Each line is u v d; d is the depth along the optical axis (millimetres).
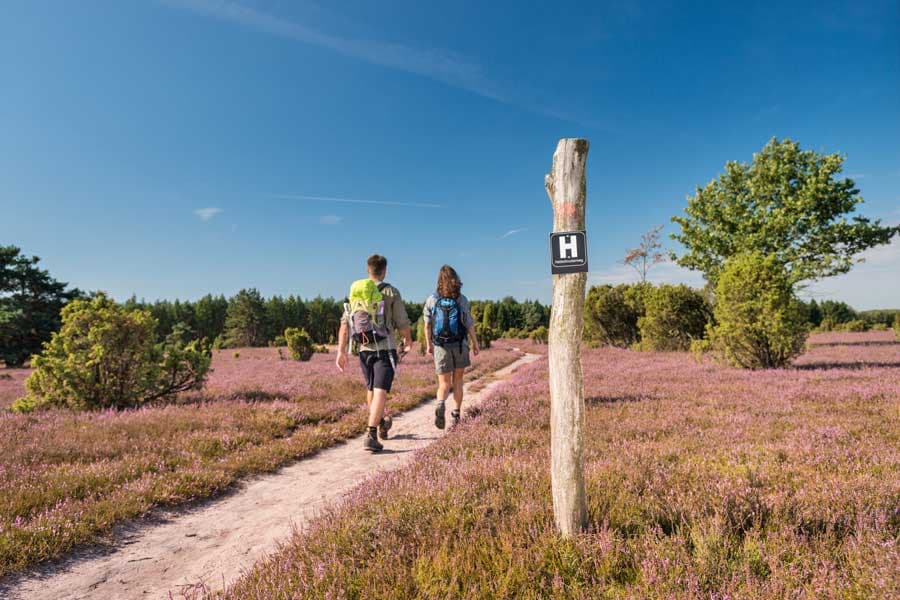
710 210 28766
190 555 3957
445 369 7770
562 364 3174
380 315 6949
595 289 34375
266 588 2840
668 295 26547
